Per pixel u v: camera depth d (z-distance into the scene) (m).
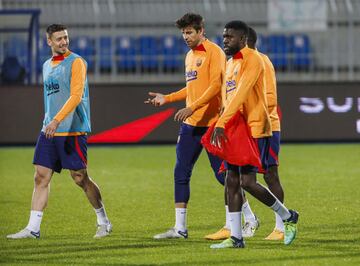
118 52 75.00
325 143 63.12
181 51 75.69
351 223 31.14
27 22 70.25
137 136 62.00
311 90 62.12
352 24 73.50
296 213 25.72
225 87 25.95
